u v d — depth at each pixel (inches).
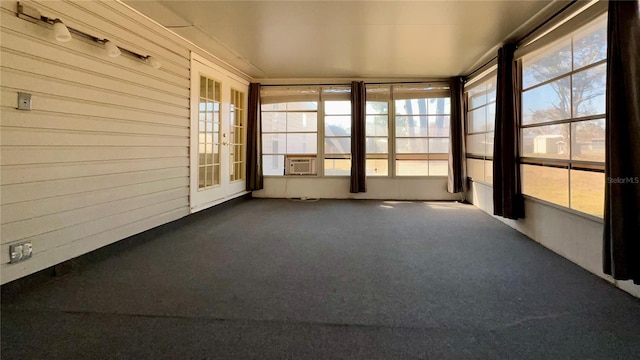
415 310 76.9
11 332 66.6
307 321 71.7
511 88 149.8
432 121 244.4
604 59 97.3
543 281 94.3
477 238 140.9
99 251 112.3
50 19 91.2
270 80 248.1
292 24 140.6
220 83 199.5
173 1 119.3
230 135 216.1
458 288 89.5
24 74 87.1
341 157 251.0
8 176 83.9
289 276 98.0
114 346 62.0
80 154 104.6
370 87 243.9
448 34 149.8
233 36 154.7
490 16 129.1
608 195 85.0
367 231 152.7
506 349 61.4
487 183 194.7
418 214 193.3
